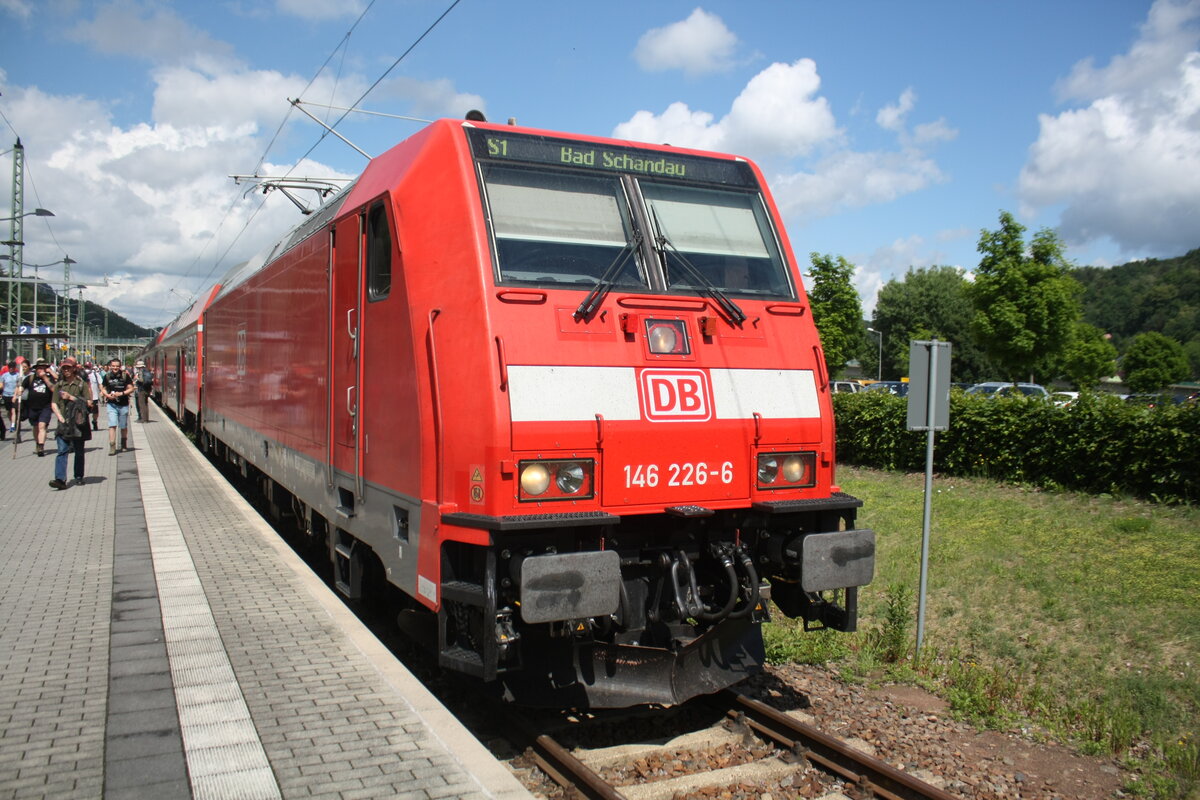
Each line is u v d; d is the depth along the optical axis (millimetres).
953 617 8047
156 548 8953
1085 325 34594
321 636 6051
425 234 5258
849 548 5293
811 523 5633
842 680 6496
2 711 4672
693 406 5141
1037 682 6406
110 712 4672
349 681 5180
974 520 11656
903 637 7039
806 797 4543
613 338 5043
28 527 10180
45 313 62094
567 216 5324
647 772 4789
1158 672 6621
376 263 5914
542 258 5102
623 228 5492
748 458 5297
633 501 4910
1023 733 5672
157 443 21594
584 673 5059
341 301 6684
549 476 4691
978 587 8797
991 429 14742
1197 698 6102
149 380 28828
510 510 4590
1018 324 27125
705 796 4516
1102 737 5605
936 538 10750
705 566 5633
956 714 5883
